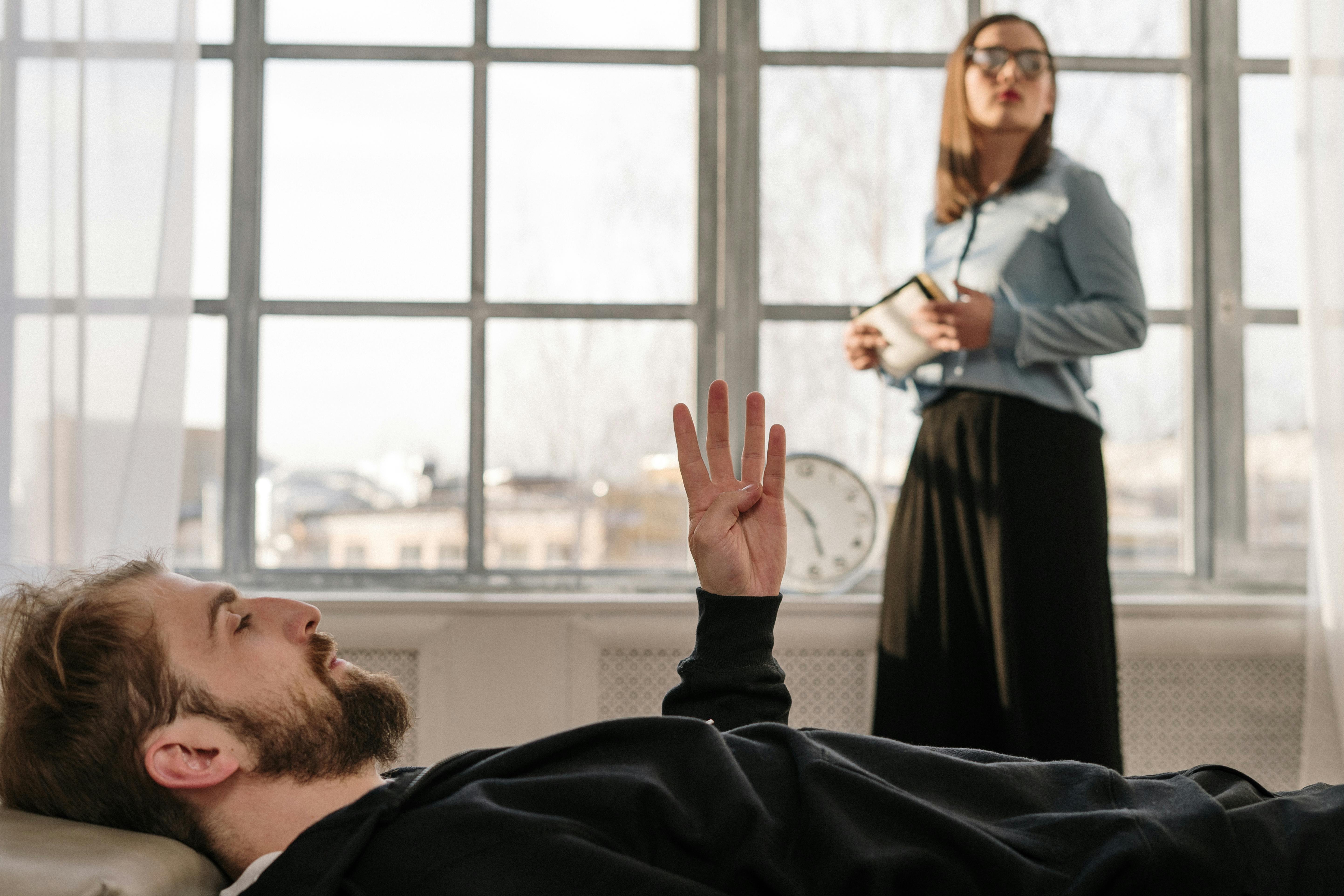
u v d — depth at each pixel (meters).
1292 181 2.12
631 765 0.82
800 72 2.13
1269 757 1.92
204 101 2.10
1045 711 1.62
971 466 1.71
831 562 1.95
